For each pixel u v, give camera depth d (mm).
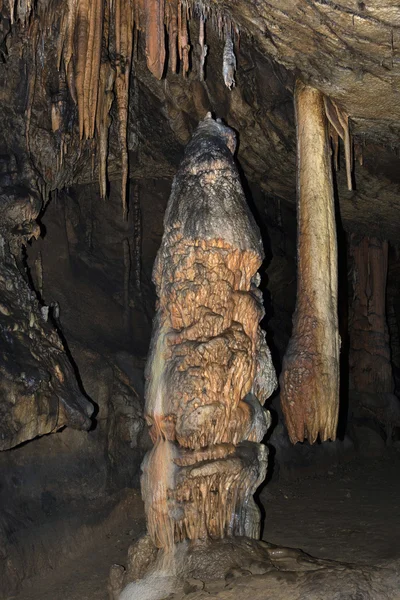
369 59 6055
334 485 10047
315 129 6922
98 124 7211
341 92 6820
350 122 7621
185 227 5449
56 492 7008
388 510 8383
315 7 5371
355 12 5273
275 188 10516
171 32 6543
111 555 6809
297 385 6371
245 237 5492
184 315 5422
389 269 14688
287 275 12891
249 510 5621
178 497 5246
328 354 6508
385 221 11391
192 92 7906
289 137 8336
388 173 9016
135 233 10547
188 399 5230
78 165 8125
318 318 6551
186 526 5277
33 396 5809
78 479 7305
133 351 9453
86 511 7164
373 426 12492
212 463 5215
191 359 5273
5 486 6566
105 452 7781
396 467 11289
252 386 5664
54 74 7191
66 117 7312
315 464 10867
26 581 6102
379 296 12969
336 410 6488
